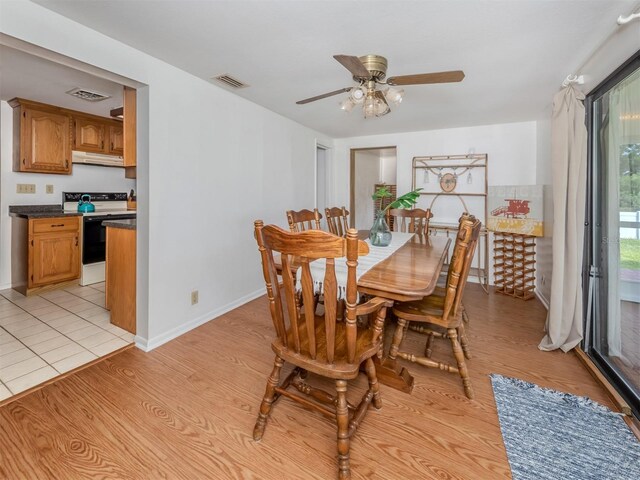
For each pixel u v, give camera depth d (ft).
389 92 6.40
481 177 13.25
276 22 5.68
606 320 6.76
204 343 7.88
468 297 11.65
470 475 4.26
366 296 7.07
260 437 4.88
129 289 8.36
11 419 5.20
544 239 10.91
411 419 5.31
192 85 8.23
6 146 11.35
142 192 7.44
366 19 5.56
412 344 7.97
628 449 4.66
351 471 4.32
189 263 8.51
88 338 8.07
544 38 6.14
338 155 16.21
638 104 5.49
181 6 5.23
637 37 5.21
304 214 9.34
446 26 5.75
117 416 5.31
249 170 10.50
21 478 4.17
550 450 4.66
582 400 5.72
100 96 10.22
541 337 8.32
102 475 4.23
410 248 8.28
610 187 6.55
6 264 11.88
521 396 5.88
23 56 7.25
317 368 4.39
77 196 13.10
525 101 9.88
